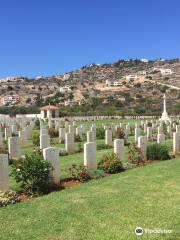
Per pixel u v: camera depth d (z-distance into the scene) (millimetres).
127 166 19938
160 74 188500
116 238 10180
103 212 12062
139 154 21844
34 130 47125
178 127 39156
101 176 17719
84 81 195625
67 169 19250
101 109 117125
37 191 14945
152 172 18172
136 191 14422
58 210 12367
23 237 10383
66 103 138000
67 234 10492
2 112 109625
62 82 196000
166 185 15297
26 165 15047
